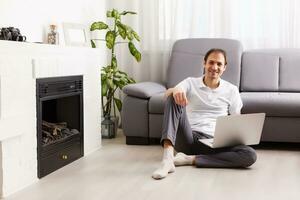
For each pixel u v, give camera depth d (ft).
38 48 8.48
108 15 13.84
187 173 8.88
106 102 14.38
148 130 12.01
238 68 13.17
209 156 9.36
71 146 10.05
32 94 8.29
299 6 13.65
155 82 14.06
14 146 7.73
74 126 10.59
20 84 7.86
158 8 14.62
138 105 12.00
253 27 14.05
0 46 7.25
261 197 7.30
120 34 13.50
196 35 14.47
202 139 9.45
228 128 8.81
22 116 7.93
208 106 9.86
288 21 13.76
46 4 11.05
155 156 10.58
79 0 13.11
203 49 13.62
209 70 9.75
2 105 7.32
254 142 9.45
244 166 9.25
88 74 10.94
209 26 14.30
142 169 9.29
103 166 9.59
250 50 13.75
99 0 14.69
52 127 9.80
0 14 9.07
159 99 11.77
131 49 13.78
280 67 13.21
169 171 8.82
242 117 8.84
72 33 11.60
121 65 15.10
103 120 13.48
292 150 11.25
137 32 14.92
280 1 13.73
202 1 14.33
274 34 13.96
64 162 9.69
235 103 9.94
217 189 7.77
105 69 13.57
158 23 14.66
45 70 8.75
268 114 11.17
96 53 11.44
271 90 13.05
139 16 14.90
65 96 9.69
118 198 7.27
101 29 13.88
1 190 7.38
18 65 7.79
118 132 14.32
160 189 7.79
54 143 9.23
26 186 8.07
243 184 8.07
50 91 9.00
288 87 12.95
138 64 14.96
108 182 8.29
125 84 13.50
